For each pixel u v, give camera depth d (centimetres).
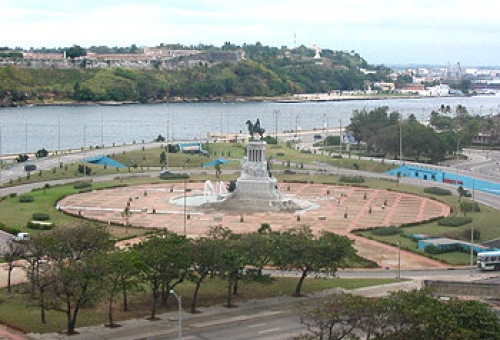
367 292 18275
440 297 16025
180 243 16988
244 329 15100
